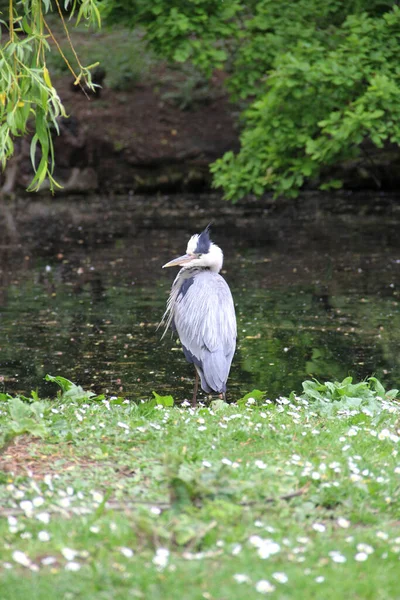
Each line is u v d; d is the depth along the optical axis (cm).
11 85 834
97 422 851
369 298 1884
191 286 1092
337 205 3238
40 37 860
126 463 721
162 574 512
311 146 1702
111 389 1294
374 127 1697
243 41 2309
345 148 1780
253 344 1544
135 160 3544
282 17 1995
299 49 1770
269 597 489
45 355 1477
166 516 598
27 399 1075
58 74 3659
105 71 3675
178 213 3150
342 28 1973
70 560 526
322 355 1472
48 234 2755
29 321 1706
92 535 569
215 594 492
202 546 560
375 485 665
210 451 753
